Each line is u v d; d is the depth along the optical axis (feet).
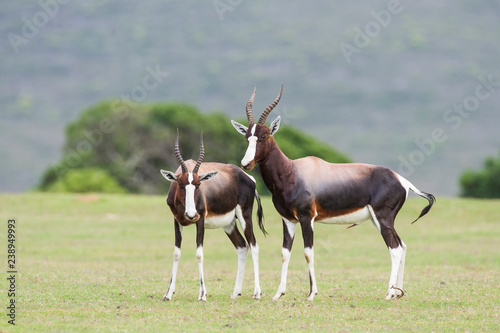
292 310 90.12
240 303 95.04
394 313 88.94
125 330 77.87
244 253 102.53
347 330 79.30
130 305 92.22
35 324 80.02
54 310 87.76
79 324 80.69
